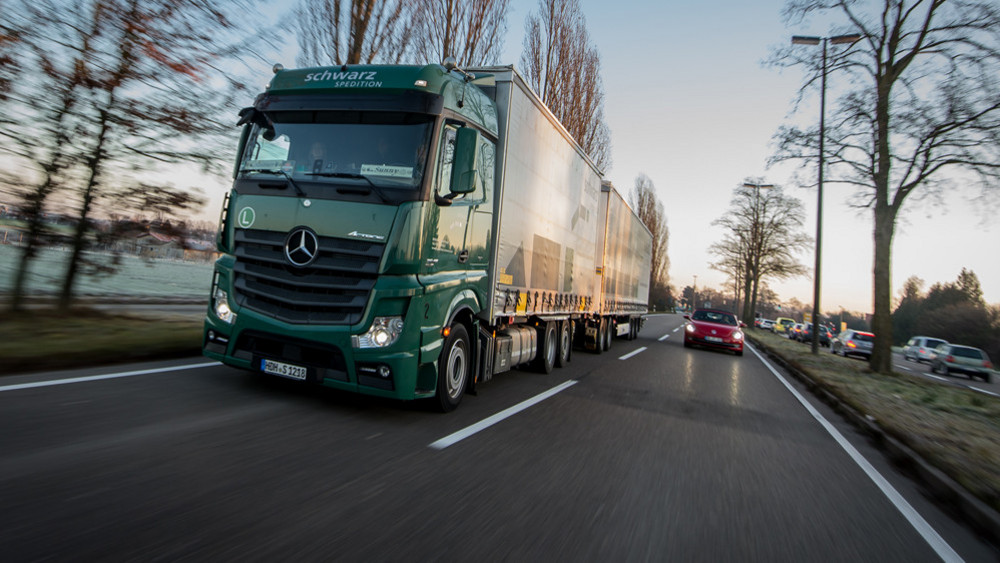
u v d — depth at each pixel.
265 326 5.24
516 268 7.46
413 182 5.15
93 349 6.26
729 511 3.91
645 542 3.22
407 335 5.11
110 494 2.99
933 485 5.13
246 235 5.43
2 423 3.89
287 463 3.83
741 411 8.19
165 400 5.00
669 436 6.03
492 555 2.84
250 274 5.36
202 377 6.04
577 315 11.79
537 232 8.30
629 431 6.05
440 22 14.56
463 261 5.97
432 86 5.42
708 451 5.55
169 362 6.67
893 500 4.64
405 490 3.60
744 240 46.53
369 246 5.06
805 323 44.34
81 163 8.26
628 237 17.56
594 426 6.11
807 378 13.34
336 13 11.90
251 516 2.95
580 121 23.02
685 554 3.12
